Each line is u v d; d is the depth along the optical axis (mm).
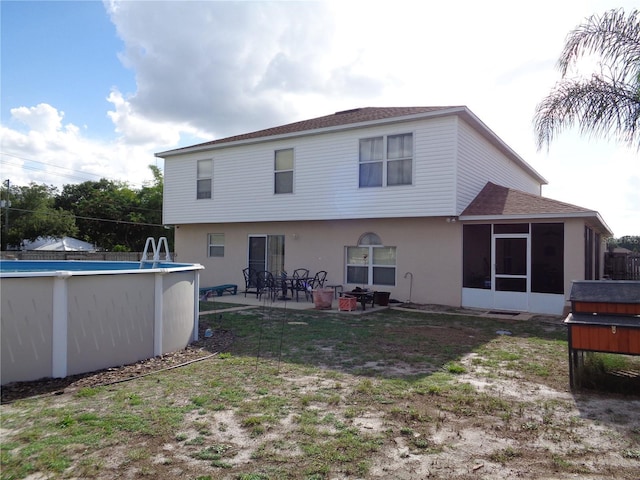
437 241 13078
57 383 4965
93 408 4215
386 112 14297
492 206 12547
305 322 9867
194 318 7559
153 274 6281
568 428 3920
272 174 15430
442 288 12984
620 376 5398
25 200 43625
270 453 3322
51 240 43469
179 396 4625
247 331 8625
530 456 3359
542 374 5719
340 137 13984
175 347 6785
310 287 14586
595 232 15461
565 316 11000
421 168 12531
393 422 3994
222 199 16672
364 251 14461
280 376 5461
